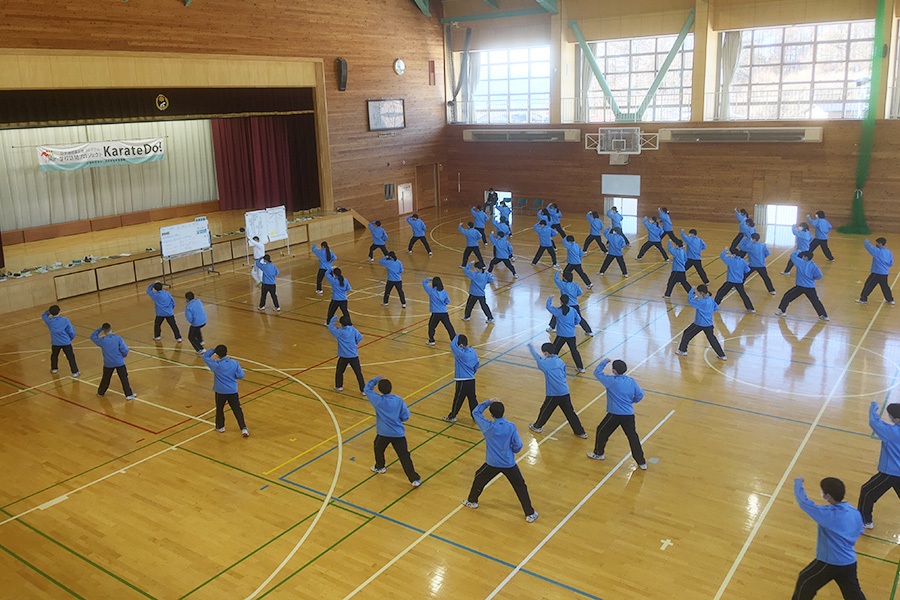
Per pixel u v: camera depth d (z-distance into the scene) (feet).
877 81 75.41
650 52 91.76
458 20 101.60
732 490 29.14
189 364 45.50
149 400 40.16
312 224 83.71
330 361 45.44
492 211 95.96
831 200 80.48
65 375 44.24
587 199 97.50
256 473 31.76
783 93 84.48
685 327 49.49
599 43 95.09
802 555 24.85
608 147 91.97
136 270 65.92
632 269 66.39
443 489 29.86
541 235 67.51
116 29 62.23
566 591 23.26
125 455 33.86
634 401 30.55
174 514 28.66
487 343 47.60
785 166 82.28
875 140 76.33
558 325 41.19
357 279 65.72
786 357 43.52
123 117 64.28
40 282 59.21
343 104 88.12
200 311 46.44
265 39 76.43
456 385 35.42
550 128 96.94
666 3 86.89
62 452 34.35
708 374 41.37
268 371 44.01
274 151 90.89
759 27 82.69
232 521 28.02
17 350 48.80
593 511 27.91
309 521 27.84
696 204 89.30
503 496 29.27
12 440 35.70
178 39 67.46
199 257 71.26
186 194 90.48
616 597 22.91
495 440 26.45
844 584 20.31
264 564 25.20
